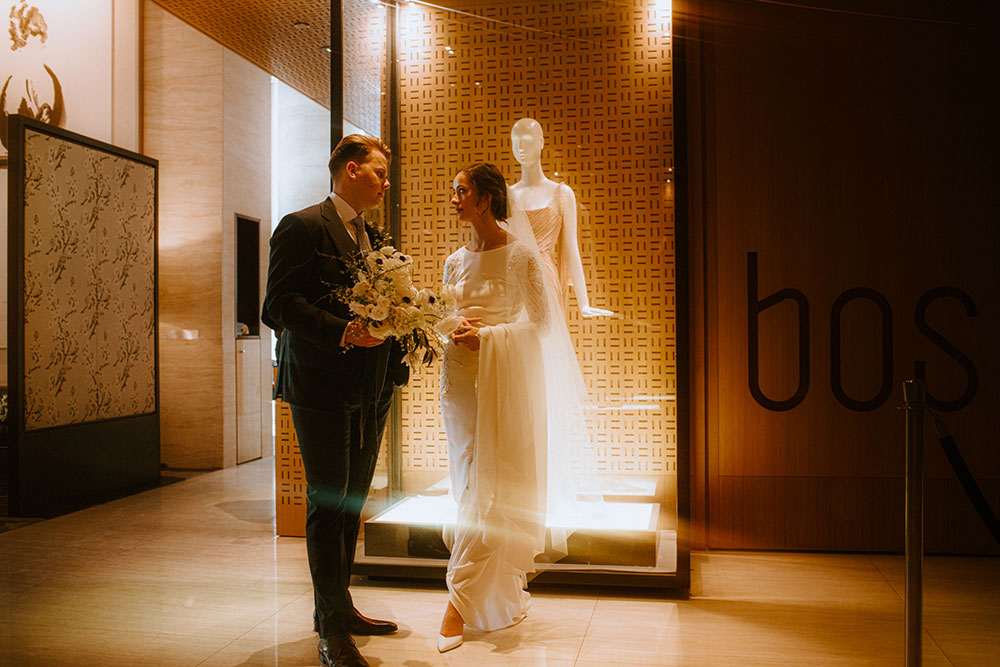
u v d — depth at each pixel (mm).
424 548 3725
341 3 3812
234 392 7375
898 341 4164
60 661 2820
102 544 4512
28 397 5332
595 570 3559
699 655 2867
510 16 4332
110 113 6977
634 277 4289
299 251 2709
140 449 6398
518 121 4125
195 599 3537
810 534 4234
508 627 3164
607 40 4270
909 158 4145
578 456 3662
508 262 3264
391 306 2641
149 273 6582
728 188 4250
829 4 4176
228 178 7246
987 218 4105
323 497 2770
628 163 4270
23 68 6926
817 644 2967
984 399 4117
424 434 4395
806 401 4219
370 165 2895
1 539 4625
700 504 4312
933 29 4125
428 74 4395
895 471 4180
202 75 7145
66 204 5664
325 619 2750
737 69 4223
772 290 4227
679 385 3494
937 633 3080
